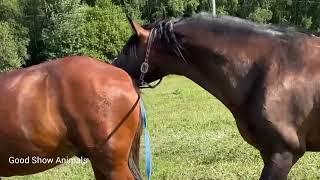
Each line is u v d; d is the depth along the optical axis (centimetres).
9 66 3878
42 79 452
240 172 692
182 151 849
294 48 464
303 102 453
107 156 446
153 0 5234
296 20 5544
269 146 461
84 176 740
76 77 446
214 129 1051
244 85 470
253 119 462
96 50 4166
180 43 488
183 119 1231
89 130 443
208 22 487
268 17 5372
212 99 1659
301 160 743
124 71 470
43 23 4259
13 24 4109
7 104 447
